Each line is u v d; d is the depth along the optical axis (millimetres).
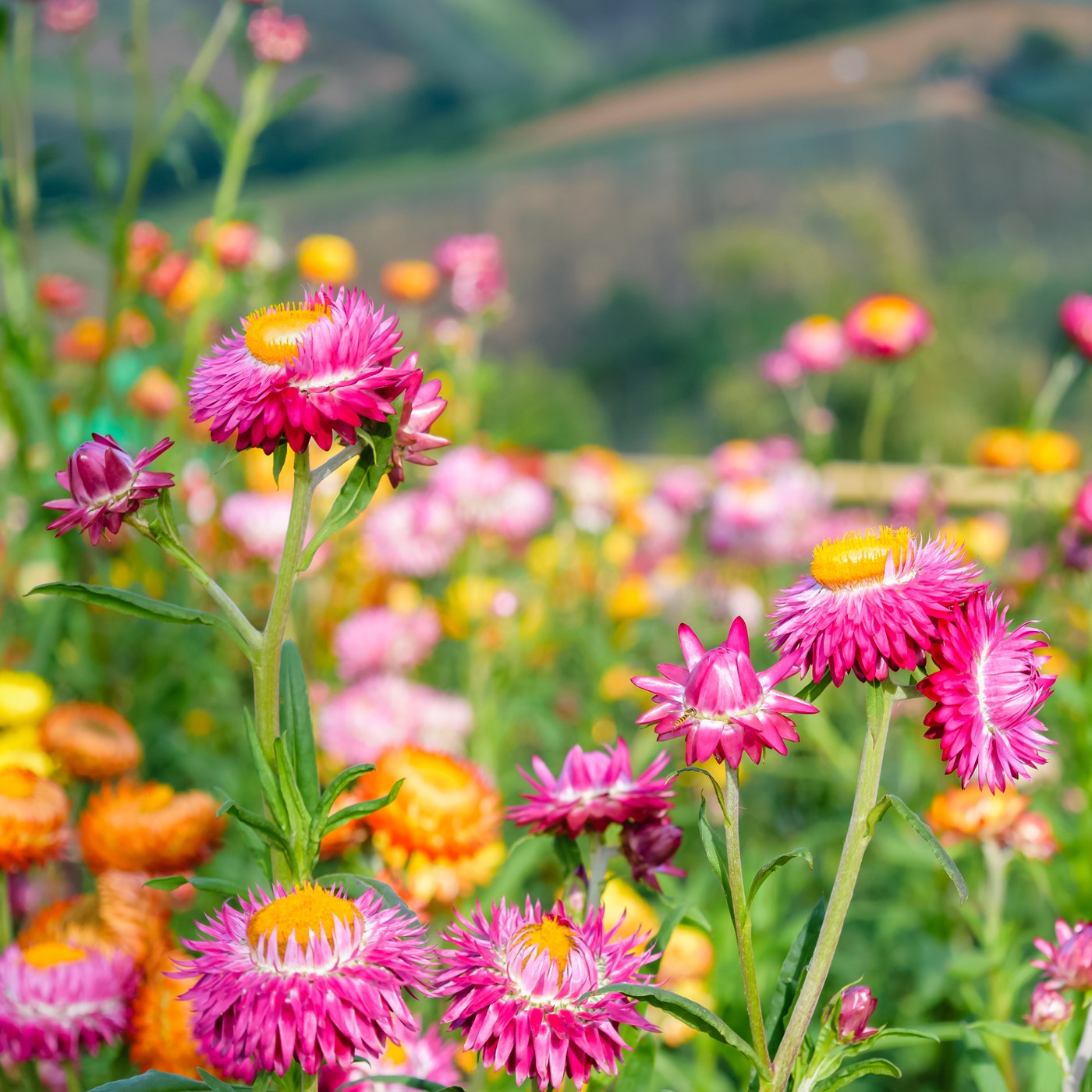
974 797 2143
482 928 1180
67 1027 1596
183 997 1090
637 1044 1285
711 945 1920
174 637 3475
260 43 3518
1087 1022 1405
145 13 3432
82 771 2258
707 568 4871
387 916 1133
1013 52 47625
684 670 1107
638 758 2840
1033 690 1031
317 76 3611
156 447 1182
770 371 4766
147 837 1882
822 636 1087
